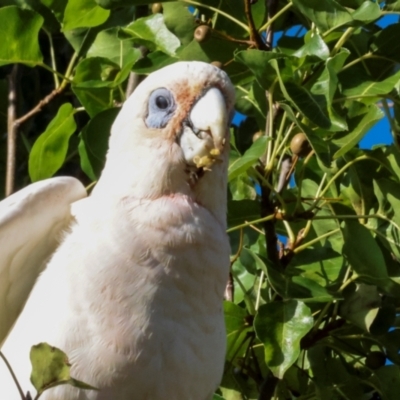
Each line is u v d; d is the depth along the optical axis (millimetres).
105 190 6348
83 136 7426
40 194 6203
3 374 5969
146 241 6059
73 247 6082
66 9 7945
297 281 6945
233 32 7680
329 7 7059
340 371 7453
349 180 7688
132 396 5930
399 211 7219
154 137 6309
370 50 7520
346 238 7176
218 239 6328
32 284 6422
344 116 7102
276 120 7434
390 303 7543
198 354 6086
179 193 6297
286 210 7305
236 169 6754
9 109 8703
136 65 7734
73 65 8484
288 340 6645
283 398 7750
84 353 5828
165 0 7527
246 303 7441
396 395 7359
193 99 6293
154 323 5930
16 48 7816
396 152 7305
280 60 6848
